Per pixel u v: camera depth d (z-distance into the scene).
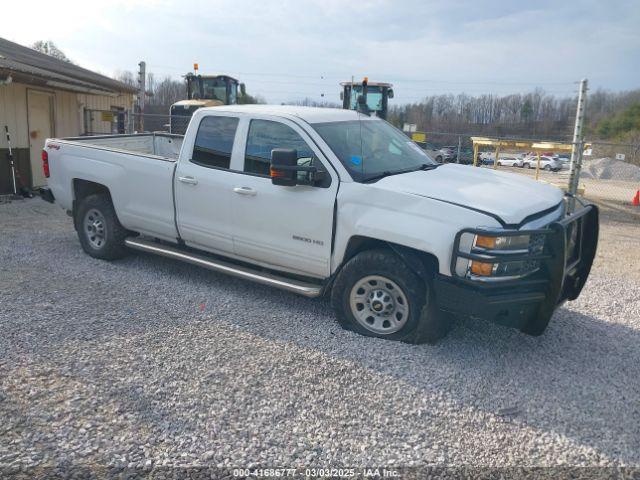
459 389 4.12
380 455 3.35
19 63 11.78
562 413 3.88
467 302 4.36
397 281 4.71
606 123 71.88
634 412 3.94
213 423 3.57
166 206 6.22
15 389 3.84
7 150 11.48
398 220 4.65
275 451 3.33
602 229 12.77
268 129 5.53
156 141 8.67
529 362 4.64
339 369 4.32
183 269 6.80
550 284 4.44
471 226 4.38
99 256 6.98
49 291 5.79
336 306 5.09
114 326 4.96
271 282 5.43
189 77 20.27
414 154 5.99
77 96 14.24
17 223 9.03
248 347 4.65
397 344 4.78
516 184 5.37
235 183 5.60
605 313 6.02
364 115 6.18
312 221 5.15
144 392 3.89
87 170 6.86
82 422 3.51
